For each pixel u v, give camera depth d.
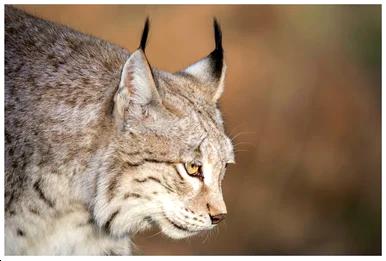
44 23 11.89
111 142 11.10
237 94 25.28
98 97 11.24
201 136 11.11
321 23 26.39
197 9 24.84
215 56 12.17
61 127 11.13
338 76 26.34
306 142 25.64
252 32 25.75
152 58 24.17
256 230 24.23
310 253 24.62
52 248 11.45
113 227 11.39
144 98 10.97
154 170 11.02
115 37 23.92
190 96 11.50
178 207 11.09
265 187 24.80
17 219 11.10
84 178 11.20
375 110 26.20
